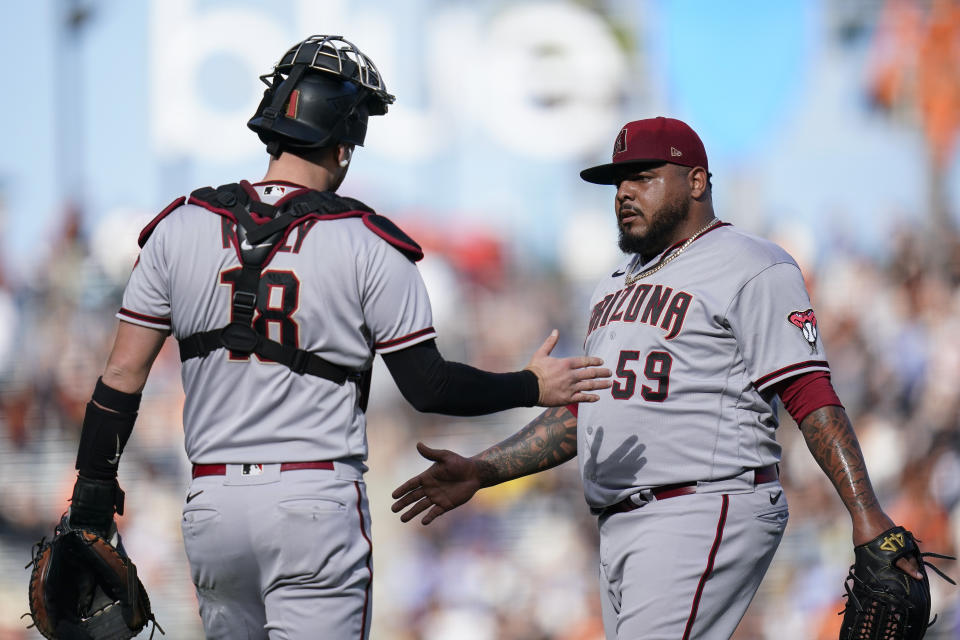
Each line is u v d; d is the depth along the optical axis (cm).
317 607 955
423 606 3684
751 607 3569
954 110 4278
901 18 4312
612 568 1235
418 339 975
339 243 956
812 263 4175
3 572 3766
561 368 1030
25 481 3878
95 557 1026
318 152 1014
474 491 1294
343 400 972
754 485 1194
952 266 4106
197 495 968
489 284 4231
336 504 953
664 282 1226
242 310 946
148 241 1002
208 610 1015
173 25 4422
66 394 3997
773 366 1161
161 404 3869
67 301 4141
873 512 1102
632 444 1205
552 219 4347
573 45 4409
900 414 3884
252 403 950
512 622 3641
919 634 1088
